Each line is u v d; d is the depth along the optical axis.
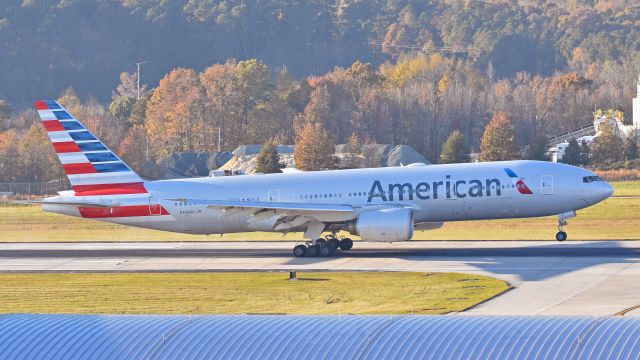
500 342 82.56
